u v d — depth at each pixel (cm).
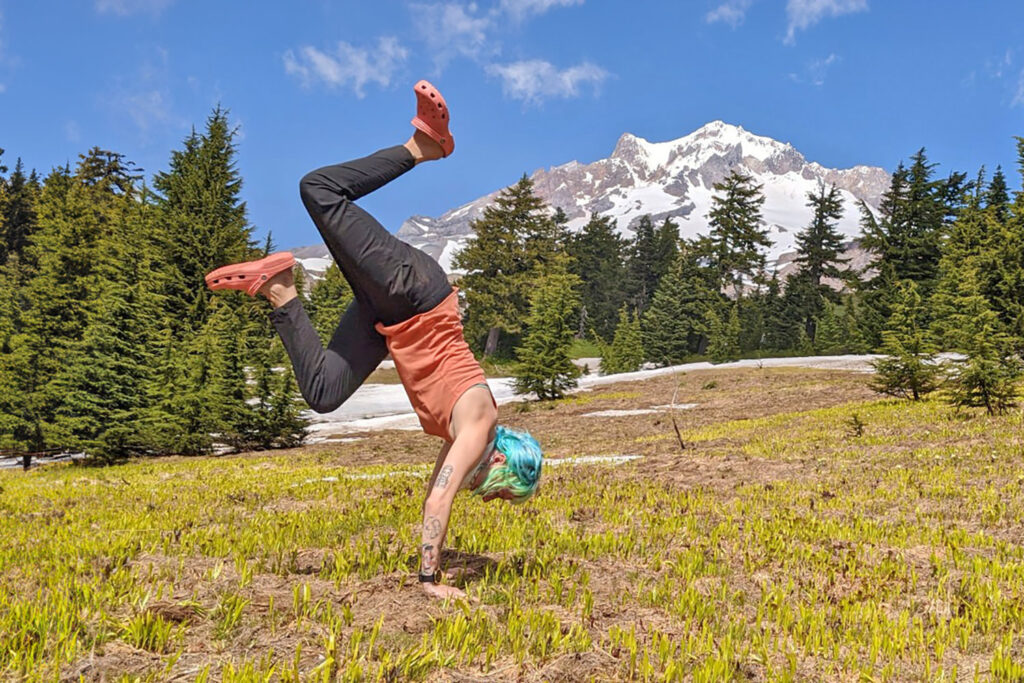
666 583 484
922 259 6694
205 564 522
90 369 2364
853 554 615
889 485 1043
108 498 1209
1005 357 1872
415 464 1786
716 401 3344
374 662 318
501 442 428
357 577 470
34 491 1419
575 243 10188
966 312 2006
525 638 357
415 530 686
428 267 391
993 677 353
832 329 7181
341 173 369
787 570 570
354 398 4547
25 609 359
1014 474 1070
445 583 436
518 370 4050
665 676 325
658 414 3023
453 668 321
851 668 364
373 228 372
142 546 619
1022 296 3822
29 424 2492
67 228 3744
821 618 426
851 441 1603
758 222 8488
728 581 533
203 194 4709
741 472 1240
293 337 383
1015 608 449
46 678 289
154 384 2552
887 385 2495
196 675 299
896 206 6862
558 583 457
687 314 7544
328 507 930
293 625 359
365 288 377
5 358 2520
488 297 7250
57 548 616
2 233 6391
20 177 7462
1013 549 657
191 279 4484
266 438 2675
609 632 374
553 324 4041
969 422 1761
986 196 6156
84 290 2894
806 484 1086
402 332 388
